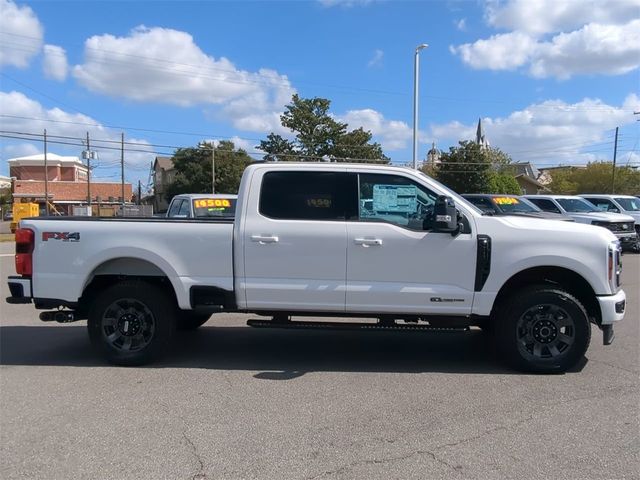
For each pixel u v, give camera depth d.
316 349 6.69
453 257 5.60
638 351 6.49
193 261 5.84
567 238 5.54
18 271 6.04
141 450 3.91
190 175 69.88
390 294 5.66
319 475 3.55
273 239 5.71
